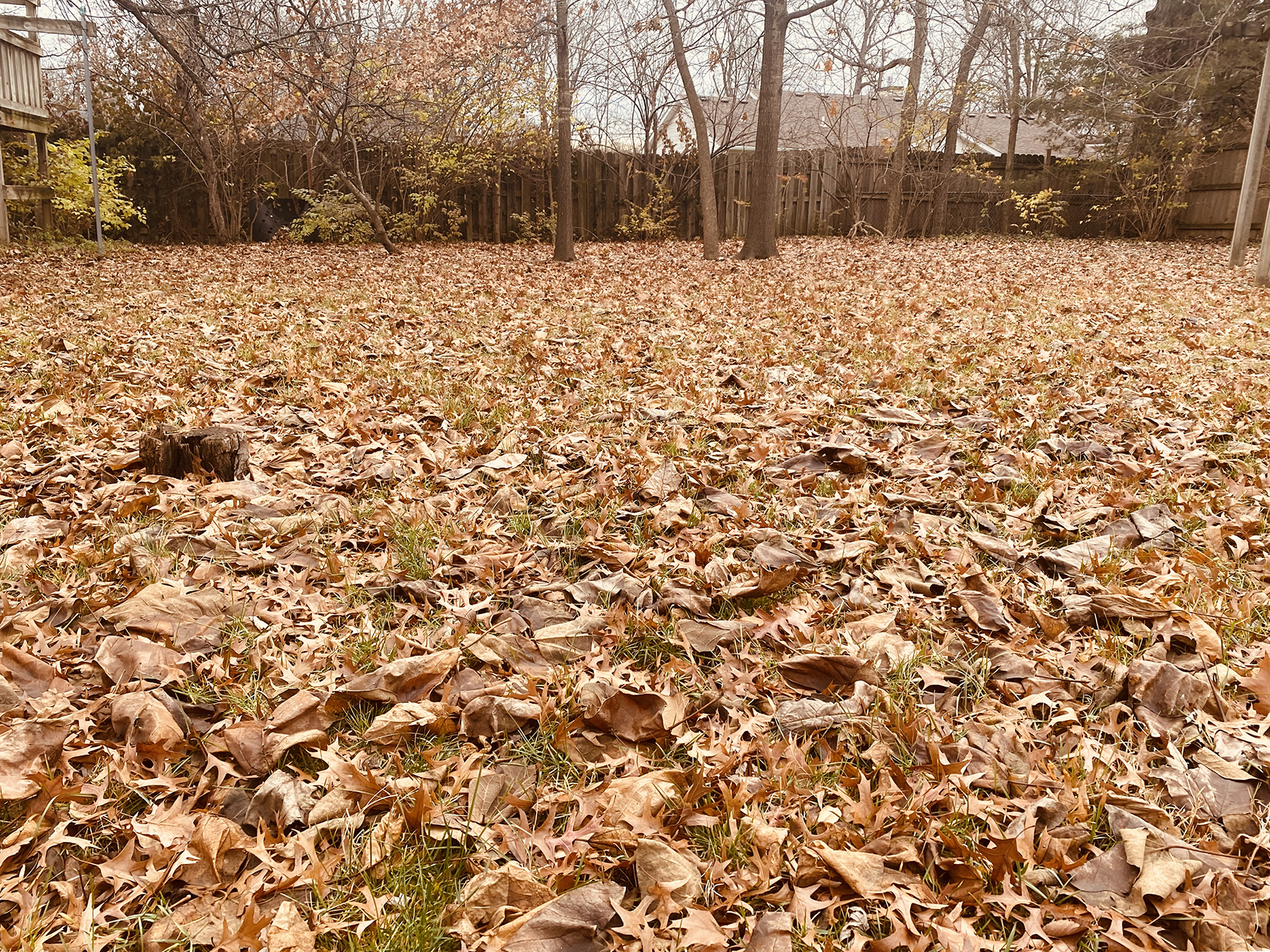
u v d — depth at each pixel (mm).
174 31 15828
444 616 2645
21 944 1480
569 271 13594
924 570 2949
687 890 1596
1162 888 1563
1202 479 3898
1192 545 3197
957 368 6254
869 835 1737
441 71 16391
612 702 2137
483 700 2154
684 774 1905
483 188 21375
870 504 3584
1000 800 1822
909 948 1479
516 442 4414
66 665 2338
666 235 22891
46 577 2891
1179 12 20172
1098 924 1553
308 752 2031
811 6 14734
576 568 3031
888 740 2062
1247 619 2604
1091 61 19297
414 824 1773
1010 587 2852
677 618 2621
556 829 1804
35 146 15039
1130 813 1776
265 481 3871
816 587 2877
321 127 18391
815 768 1958
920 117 21344
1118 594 2668
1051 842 1697
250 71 13797
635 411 5070
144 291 9930
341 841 1765
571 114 15047
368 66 15734
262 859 1652
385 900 1597
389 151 20031
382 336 7465
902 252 17562
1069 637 2549
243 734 2025
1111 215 23219
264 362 6301
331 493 3721
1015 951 1489
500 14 15414
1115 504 3580
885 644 2449
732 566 2973
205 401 5270
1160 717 2139
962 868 1625
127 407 5051
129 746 1979
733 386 5770
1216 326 8109
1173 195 20922
